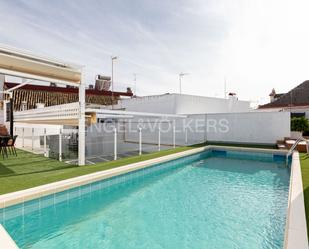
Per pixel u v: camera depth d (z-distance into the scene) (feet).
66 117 33.24
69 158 36.22
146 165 31.99
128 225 18.54
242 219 19.60
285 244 11.67
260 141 57.41
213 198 24.56
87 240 16.22
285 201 23.62
